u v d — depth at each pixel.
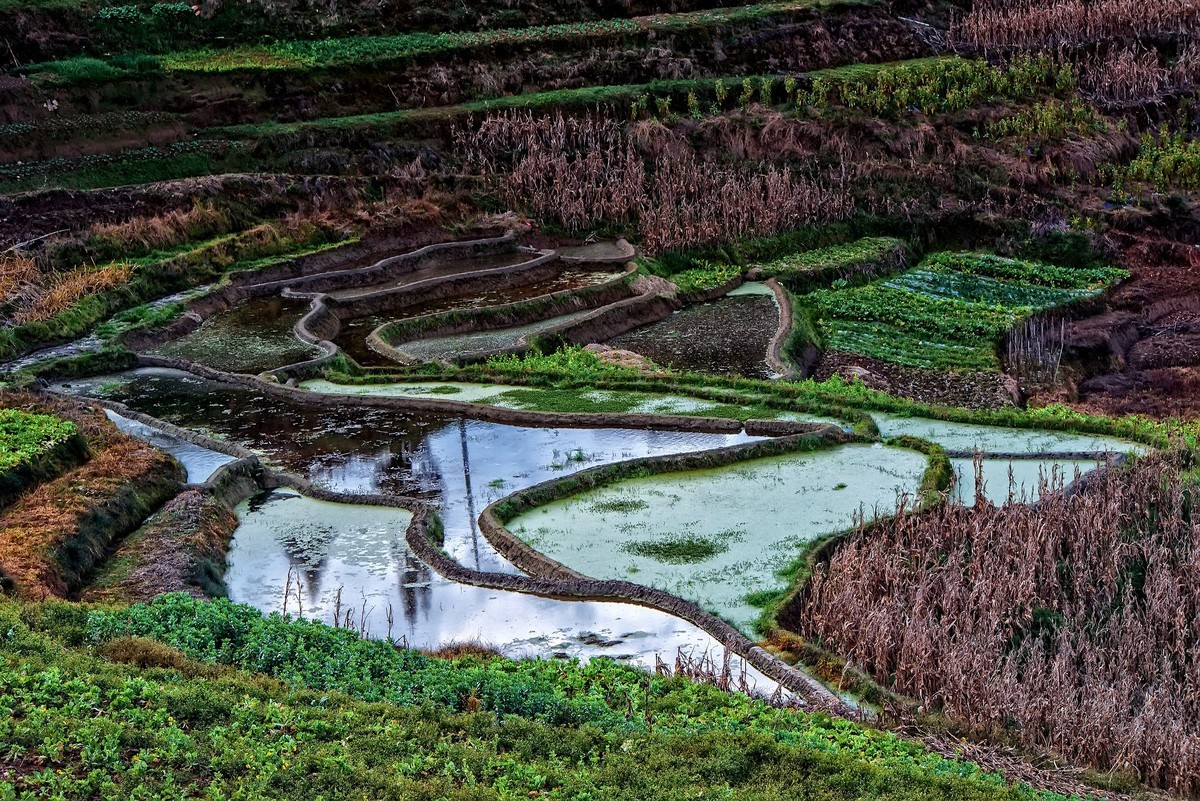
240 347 49.34
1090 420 40.34
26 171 58.12
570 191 64.81
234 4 71.88
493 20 76.56
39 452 33.66
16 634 21.86
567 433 39.59
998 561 29.75
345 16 73.69
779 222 64.19
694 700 23.09
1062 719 24.09
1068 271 62.50
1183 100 75.31
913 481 35.03
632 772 18.94
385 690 21.89
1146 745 23.62
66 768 17.23
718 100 71.81
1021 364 51.53
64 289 50.91
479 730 20.25
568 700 22.38
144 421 40.56
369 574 30.16
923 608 27.66
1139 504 33.62
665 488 34.94
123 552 30.27
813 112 71.12
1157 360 53.75
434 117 67.75
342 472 36.62
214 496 33.78
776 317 54.59
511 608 28.45
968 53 79.31
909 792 18.86
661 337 52.69
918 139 70.38
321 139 65.00
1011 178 68.69
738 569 29.92
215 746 18.28
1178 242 64.56
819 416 40.50
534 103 69.44
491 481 35.66
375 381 45.16
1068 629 27.88
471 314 53.12
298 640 23.61
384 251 61.72
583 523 32.66
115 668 21.12
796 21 78.81
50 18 66.69
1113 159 70.94
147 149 61.91
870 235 66.12
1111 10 79.50
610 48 74.56
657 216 63.59
